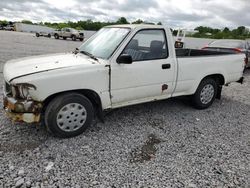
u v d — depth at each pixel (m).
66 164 2.99
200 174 2.92
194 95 4.99
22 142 3.45
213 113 5.05
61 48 18.00
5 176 2.71
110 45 3.97
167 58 4.31
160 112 4.92
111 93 3.79
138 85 4.03
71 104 3.52
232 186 2.74
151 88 4.20
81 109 3.63
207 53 5.92
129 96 4.01
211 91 5.20
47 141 3.51
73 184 2.64
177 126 4.29
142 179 2.78
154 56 4.20
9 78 3.27
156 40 4.20
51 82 3.24
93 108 3.80
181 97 5.46
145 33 4.05
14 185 2.58
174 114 4.85
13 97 3.31
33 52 14.13
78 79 3.43
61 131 3.54
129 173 2.88
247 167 3.11
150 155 3.29
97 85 3.62
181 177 2.85
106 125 4.17
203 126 4.35
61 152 3.25
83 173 2.84
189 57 4.62
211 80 5.11
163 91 4.39
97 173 2.85
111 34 4.23
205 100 5.17
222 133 4.10
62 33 32.88
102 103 3.75
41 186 2.59
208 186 2.72
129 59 3.67
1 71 7.86
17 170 2.82
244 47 9.91
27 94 3.22
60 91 3.35
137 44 3.99
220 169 3.04
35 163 2.97
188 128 4.23
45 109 3.51
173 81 4.45
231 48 9.72
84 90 3.63
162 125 4.30
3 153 3.15
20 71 3.35
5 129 3.80
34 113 3.29
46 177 2.73
